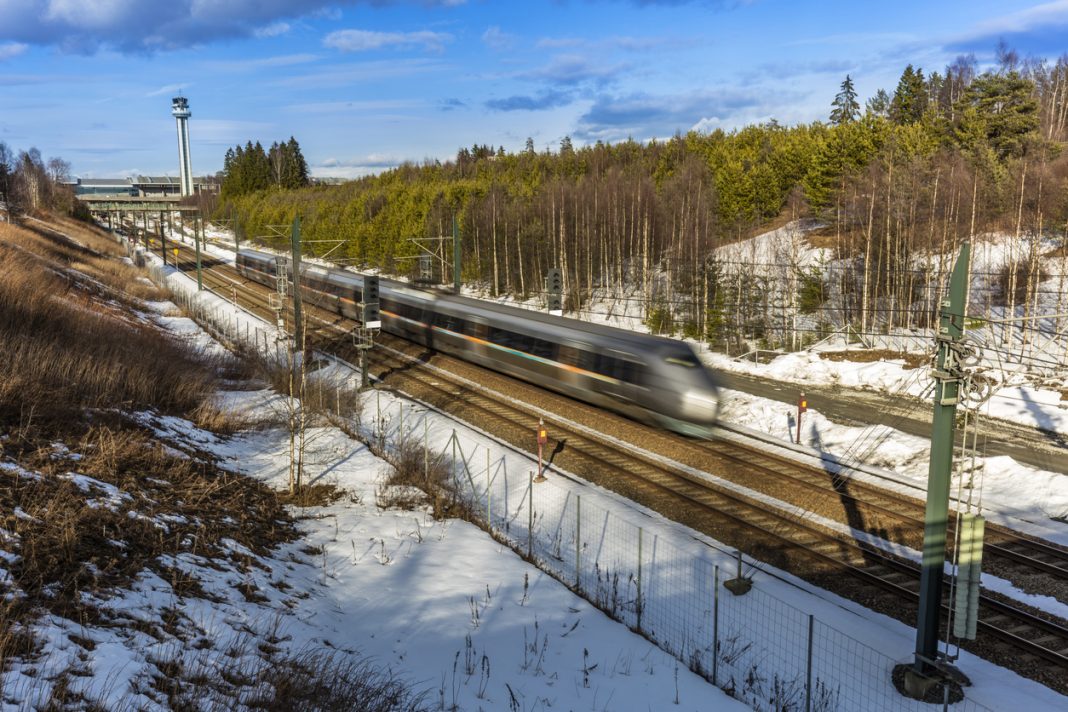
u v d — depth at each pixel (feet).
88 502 41.78
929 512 36.27
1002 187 154.81
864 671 38.27
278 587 40.65
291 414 60.18
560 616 42.29
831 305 157.69
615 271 211.20
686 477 66.08
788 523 56.59
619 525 57.00
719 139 308.81
